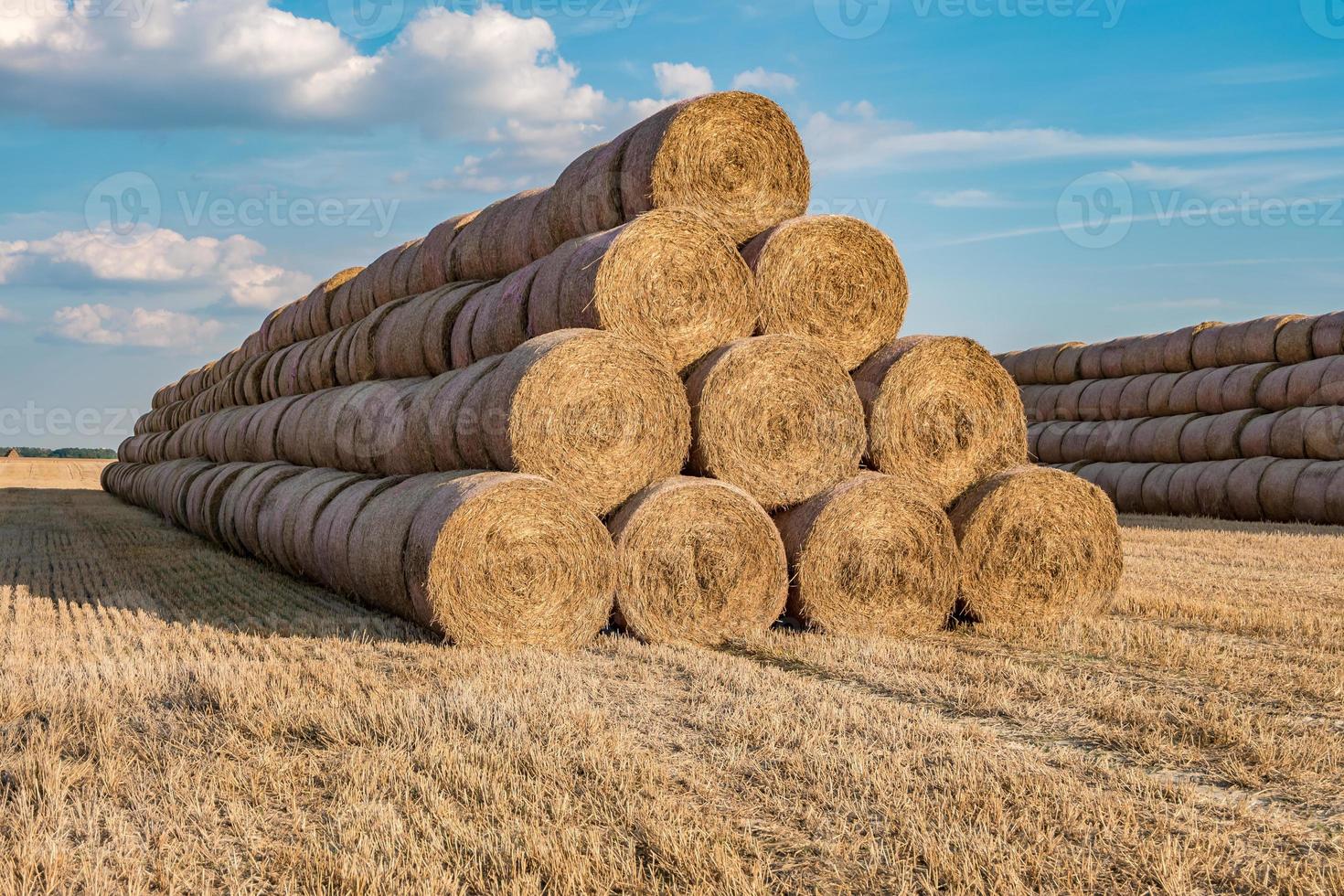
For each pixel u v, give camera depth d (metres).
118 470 32.59
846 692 6.41
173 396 31.88
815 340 9.38
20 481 43.28
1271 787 4.83
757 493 8.84
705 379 8.69
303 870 3.91
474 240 12.22
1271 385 21.05
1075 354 27.12
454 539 7.73
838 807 4.47
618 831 4.21
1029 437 26.94
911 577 8.94
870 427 9.39
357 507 9.71
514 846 4.02
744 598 8.48
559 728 5.45
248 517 13.27
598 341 8.37
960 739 5.39
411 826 4.27
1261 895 3.71
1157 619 9.41
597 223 9.89
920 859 4.00
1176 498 22.05
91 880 3.83
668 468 8.66
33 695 6.25
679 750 5.28
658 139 9.35
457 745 5.15
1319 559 13.59
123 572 12.88
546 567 7.98
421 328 11.54
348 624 8.94
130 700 6.22
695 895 3.65
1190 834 4.16
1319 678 6.78
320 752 5.27
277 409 14.85
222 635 8.41
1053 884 3.75
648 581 8.21
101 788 4.76
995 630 8.98
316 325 17.31
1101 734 5.59
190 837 4.23
